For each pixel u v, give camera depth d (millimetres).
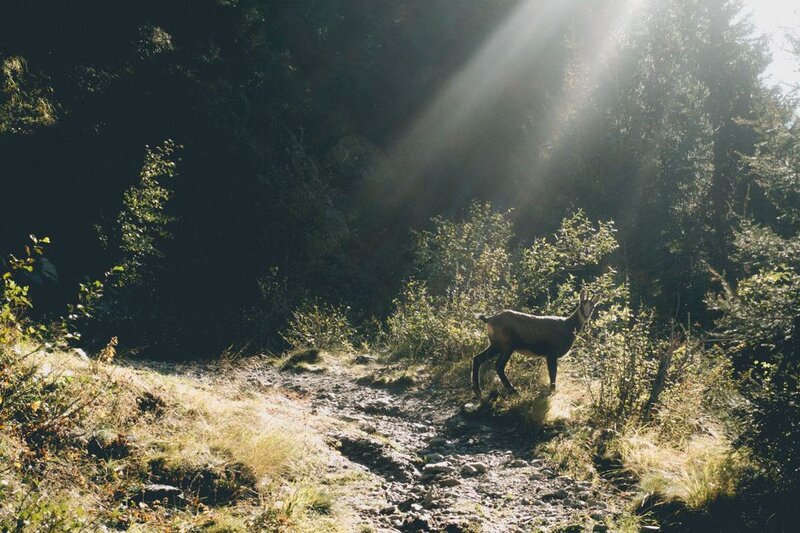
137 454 5254
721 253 22547
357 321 19281
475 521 5121
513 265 14086
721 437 6449
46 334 6070
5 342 4531
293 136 24312
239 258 17906
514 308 12656
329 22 30172
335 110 27719
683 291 21453
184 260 16391
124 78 18797
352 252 22609
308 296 18312
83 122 16094
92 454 5078
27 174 13703
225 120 20766
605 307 12859
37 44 17016
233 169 19609
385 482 6152
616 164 25859
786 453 5223
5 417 4477
